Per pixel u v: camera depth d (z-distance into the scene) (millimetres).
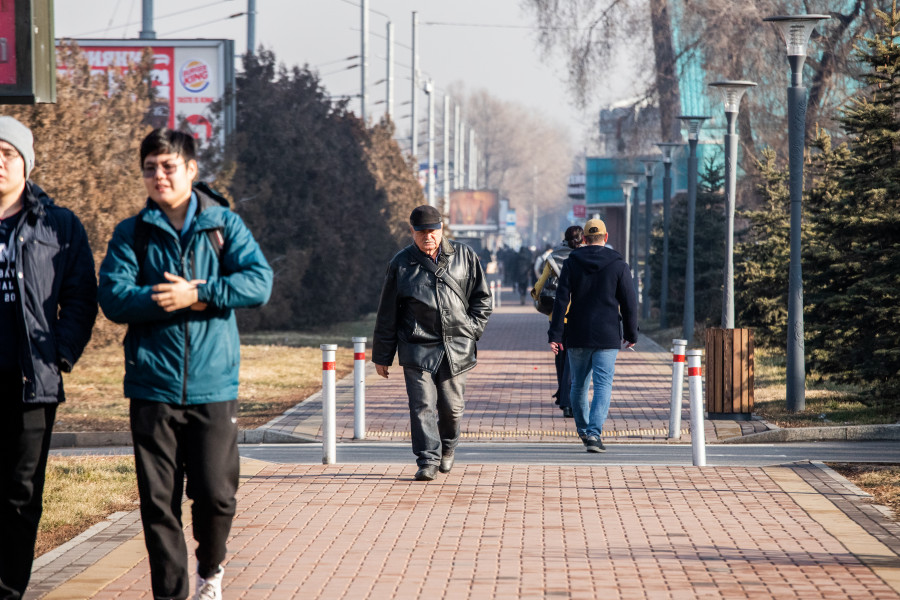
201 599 18172
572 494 29391
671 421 43625
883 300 49500
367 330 112875
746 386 48156
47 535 25328
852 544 23688
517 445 41750
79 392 58562
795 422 47219
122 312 17109
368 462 37562
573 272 37656
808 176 70375
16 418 17953
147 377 17312
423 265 30828
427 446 31297
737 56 115375
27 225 17953
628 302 37625
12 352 17812
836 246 52094
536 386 62406
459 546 23703
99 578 21203
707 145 165625
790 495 29281
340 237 110875
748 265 75500
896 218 49438
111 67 79750
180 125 92938
